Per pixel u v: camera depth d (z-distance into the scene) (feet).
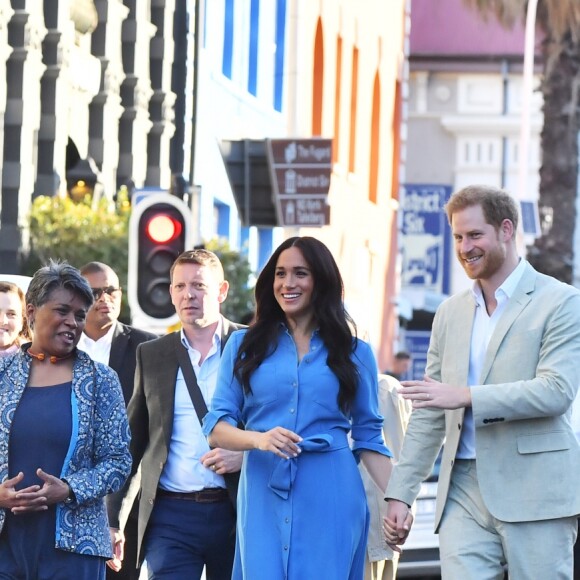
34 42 187.01
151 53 213.05
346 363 58.65
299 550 57.72
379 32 279.49
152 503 67.46
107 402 59.11
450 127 456.45
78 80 197.26
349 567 58.18
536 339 59.41
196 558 67.72
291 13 142.61
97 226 181.16
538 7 261.24
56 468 57.98
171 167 215.10
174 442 67.56
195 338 68.54
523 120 222.48
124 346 75.05
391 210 292.81
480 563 59.16
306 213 109.29
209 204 212.64
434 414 62.23
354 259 263.08
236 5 222.89
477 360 60.49
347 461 58.54
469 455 60.08
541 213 262.26
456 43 456.04
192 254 68.80
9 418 58.08
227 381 59.26
